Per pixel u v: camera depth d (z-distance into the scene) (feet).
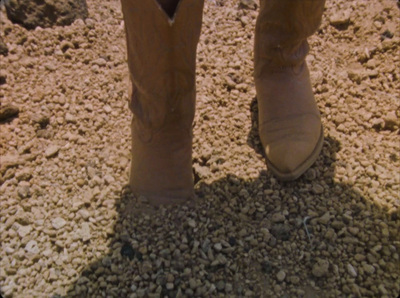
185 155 6.12
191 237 6.02
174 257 5.87
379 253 6.04
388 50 8.50
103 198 6.44
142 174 6.24
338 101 7.77
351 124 7.45
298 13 6.04
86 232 6.12
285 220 6.29
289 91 6.86
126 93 7.93
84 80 8.02
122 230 6.09
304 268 5.91
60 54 8.36
